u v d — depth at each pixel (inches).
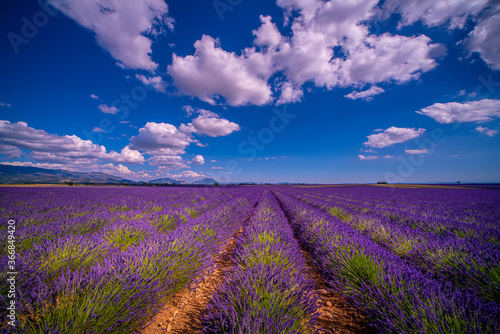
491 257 97.9
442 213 317.7
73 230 168.7
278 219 253.8
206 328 67.4
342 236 160.6
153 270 91.1
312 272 138.2
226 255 171.6
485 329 61.2
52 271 93.1
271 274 91.7
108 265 89.0
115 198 569.0
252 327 60.6
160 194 800.3
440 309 66.8
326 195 875.4
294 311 73.2
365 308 81.3
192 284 111.4
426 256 124.3
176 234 142.2
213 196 681.6
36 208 336.2
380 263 105.4
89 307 65.5
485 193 976.3
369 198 709.3
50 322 61.2
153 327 78.7
